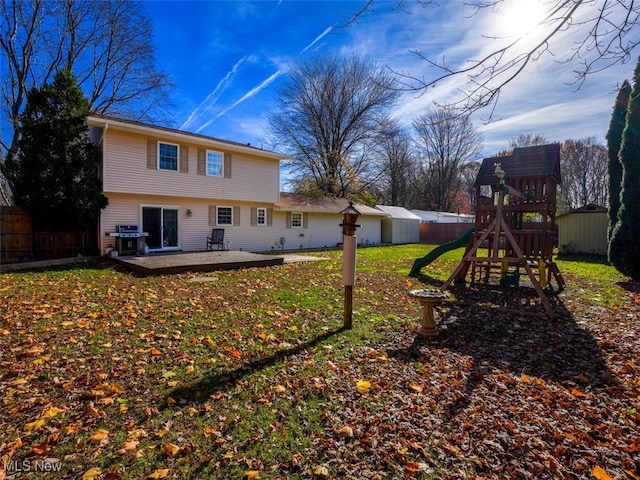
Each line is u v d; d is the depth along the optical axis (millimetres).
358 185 29562
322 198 22969
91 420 2521
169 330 4473
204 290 6953
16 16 15906
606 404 2916
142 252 12430
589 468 2145
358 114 27656
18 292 6352
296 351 3936
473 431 2506
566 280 9203
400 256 15312
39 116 11070
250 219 16891
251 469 2104
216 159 15000
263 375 3311
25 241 11023
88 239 12242
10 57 16297
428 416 2695
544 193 8016
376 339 4461
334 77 27469
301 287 7434
